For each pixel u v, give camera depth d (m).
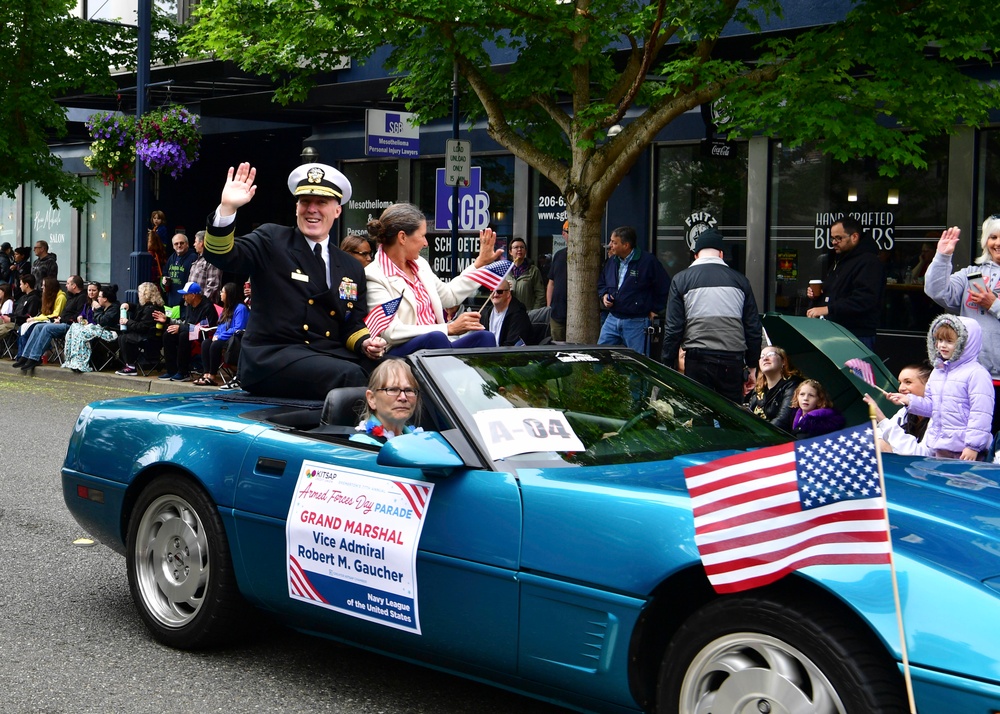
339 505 4.44
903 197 13.08
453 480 4.10
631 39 11.15
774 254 14.12
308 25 11.77
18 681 4.80
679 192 14.93
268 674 4.90
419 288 6.12
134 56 20.44
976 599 3.04
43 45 19.66
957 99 9.45
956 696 2.96
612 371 4.82
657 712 3.55
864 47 9.46
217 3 12.12
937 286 7.80
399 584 4.20
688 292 9.41
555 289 13.57
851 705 3.12
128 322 16.17
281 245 5.79
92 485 5.50
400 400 4.59
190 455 5.07
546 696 3.92
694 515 3.43
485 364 4.61
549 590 3.75
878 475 3.22
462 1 10.53
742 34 12.36
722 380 9.38
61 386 16.09
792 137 9.98
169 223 22.77
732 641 3.37
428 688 4.75
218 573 4.93
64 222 25.91
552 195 16.34
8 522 7.89
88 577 6.52
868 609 3.12
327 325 5.83
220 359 14.70
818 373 6.60
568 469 4.05
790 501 3.32
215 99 17.84
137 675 4.88
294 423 5.21
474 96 13.25
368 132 14.69
